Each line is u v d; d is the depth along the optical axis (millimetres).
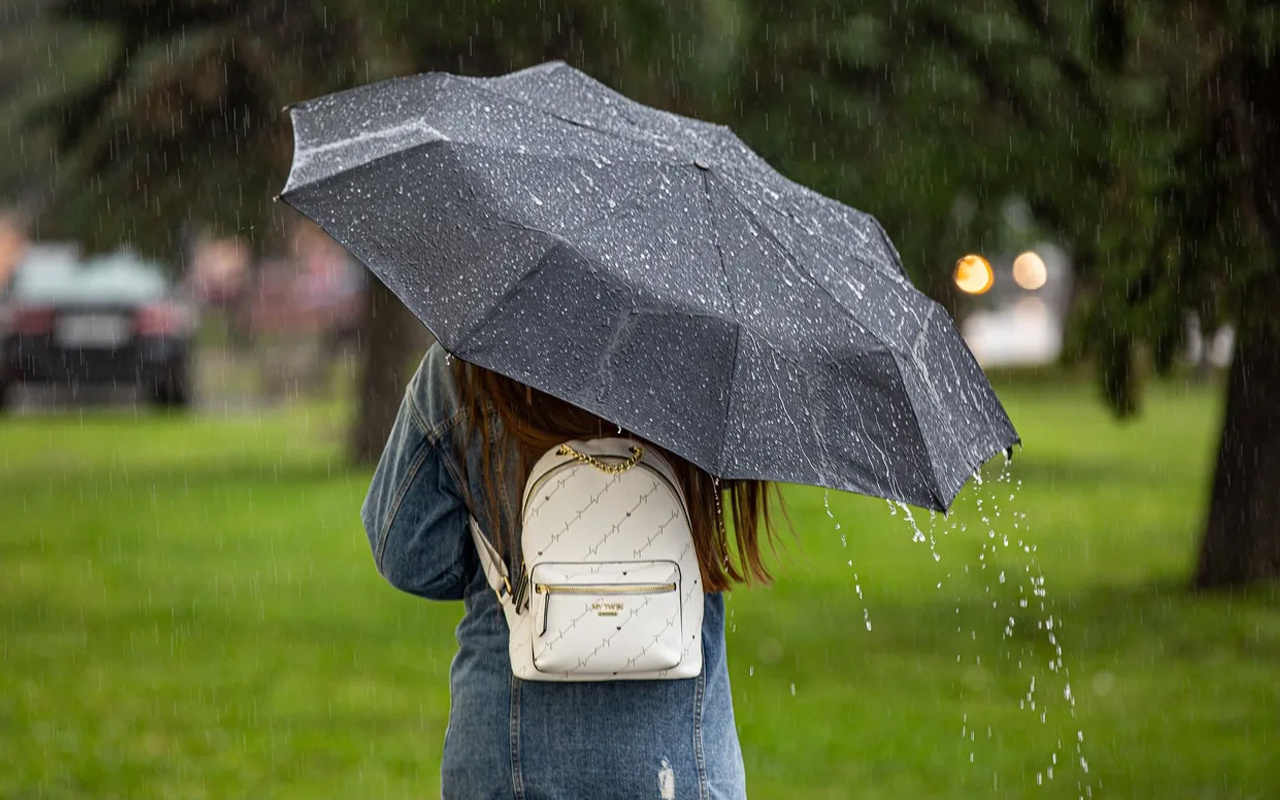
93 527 18906
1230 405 15523
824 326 4406
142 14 20359
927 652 13164
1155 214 13367
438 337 4051
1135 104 15281
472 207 4266
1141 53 15336
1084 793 9344
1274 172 13188
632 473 4332
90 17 20406
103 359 32656
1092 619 14320
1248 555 15438
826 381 4309
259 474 23672
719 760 4402
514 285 4117
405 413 4512
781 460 4109
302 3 19438
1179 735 10602
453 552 4469
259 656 12773
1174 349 13500
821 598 15500
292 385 41219
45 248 32688
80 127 20859
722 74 18703
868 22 16922
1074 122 16375
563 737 4293
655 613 4234
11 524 19094
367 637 13547
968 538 18938
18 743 10133
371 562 16953
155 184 20859
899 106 17016
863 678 12273
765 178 5004
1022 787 9508
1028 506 21281
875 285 4738
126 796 9141
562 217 4293
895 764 9969
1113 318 13570
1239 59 13164
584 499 4285
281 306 49625
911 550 18203
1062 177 16594
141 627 13750
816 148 17281
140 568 16469
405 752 10148
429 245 4223
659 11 18422
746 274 4402
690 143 4910
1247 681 11992
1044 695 11711
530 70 5238
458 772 4352
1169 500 21828
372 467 24469
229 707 11172
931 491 4289
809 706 11406
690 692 4387
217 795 9211
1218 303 13242
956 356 4840
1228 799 9234
